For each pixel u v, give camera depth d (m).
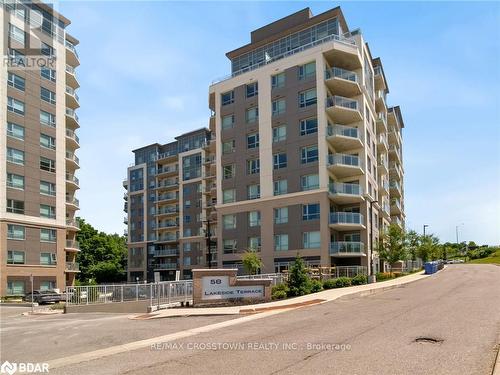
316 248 43.34
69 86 61.91
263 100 49.31
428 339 10.38
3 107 48.91
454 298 20.25
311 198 44.31
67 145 61.06
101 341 12.51
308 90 46.31
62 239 54.75
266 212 47.12
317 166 44.44
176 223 90.50
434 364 8.04
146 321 17.20
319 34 49.00
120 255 102.88
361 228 45.41
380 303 19.39
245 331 12.96
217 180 52.03
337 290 26.03
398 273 48.03
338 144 46.66
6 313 30.88
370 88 54.38
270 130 48.25
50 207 53.62
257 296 22.33
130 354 10.20
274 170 47.31
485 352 8.91
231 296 21.98
